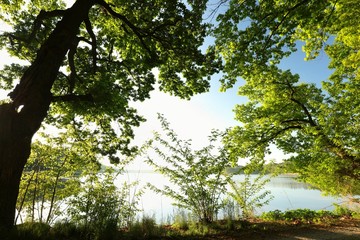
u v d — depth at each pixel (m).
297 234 8.12
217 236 7.62
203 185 9.50
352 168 11.55
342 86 13.21
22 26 11.04
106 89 10.75
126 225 8.42
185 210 9.62
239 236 7.70
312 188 14.61
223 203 9.61
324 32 11.01
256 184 11.48
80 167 9.27
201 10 8.65
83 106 10.64
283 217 11.17
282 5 8.14
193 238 7.27
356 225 9.68
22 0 11.40
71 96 8.78
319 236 7.84
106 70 11.63
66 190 8.55
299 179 13.90
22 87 6.89
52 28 10.99
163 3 9.73
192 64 10.95
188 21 9.48
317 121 13.23
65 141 9.29
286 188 33.12
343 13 9.41
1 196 5.80
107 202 7.50
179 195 9.48
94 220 6.91
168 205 16.36
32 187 8.57
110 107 10.93
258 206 11.35
